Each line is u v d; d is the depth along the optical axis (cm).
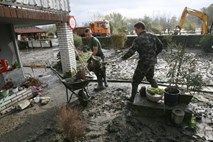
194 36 1174
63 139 279
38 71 793
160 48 359
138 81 369
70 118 273
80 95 391
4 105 390
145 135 281
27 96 448
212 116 327
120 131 294
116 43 1320
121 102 403
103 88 499
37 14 427
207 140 262
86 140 276
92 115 351
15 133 308
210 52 1016
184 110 305
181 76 383
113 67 791
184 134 278
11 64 548
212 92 430
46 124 329
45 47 1947
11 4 359
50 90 516
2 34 516
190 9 1352
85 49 996
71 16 599
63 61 627
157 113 327
